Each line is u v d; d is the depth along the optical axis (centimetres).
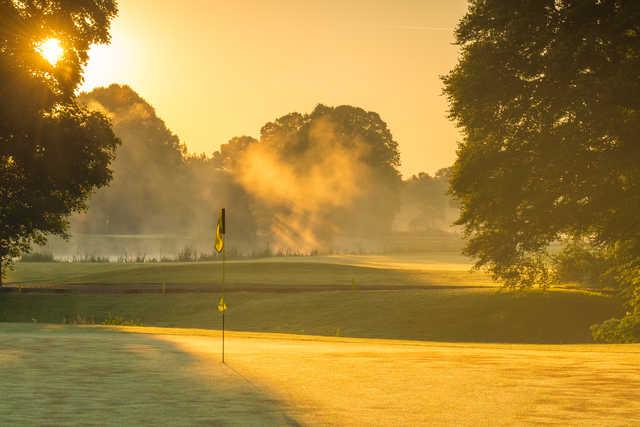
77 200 4909
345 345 2025
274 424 942
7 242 4722
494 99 3459
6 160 4412
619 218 3338
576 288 4584
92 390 1176
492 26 3516
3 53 4103
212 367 1446
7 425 917
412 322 3847
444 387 1230
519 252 3762
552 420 973
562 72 3173
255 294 4594
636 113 3203
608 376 1359
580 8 3139
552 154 3266
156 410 1023
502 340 3566
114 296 4503
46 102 4241
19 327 2633
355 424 945
